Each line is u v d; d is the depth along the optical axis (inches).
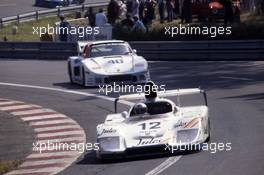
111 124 1147.3
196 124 1103.6
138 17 3277.6
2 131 1535.4
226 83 1967.3
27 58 3043.8
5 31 3902.6
